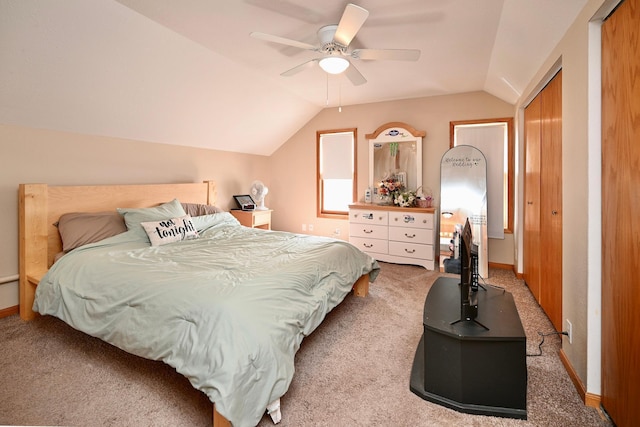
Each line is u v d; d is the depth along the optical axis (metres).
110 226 2.90
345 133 5.06
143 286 1.87
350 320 2.70
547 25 2.04
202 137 4.15
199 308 1.62
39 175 2.78
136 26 2.36
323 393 1.78
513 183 4.05
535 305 2.99
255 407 1.41
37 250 2.65
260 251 2.64
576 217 1.86
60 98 2.60
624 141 1.42
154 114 3.31
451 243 4.01
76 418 1.57
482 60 3.11
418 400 1.73
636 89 1.33
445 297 2.03
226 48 2.85
